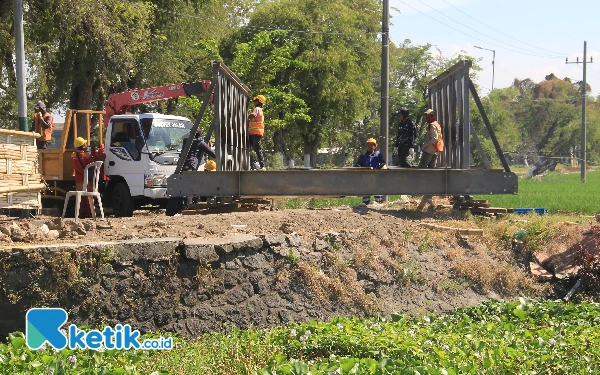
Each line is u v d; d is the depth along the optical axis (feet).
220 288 37.99
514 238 52.49
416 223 52.85
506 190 54.80
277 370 25.82
